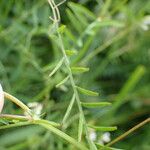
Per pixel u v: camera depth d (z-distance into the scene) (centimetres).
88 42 33
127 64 40
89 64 38
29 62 36
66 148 32
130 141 37
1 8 36
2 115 20
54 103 35
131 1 41
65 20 37
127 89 35
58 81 34
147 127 38
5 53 36
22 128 34
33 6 36
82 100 36
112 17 39
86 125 20
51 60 37
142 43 40
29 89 36
